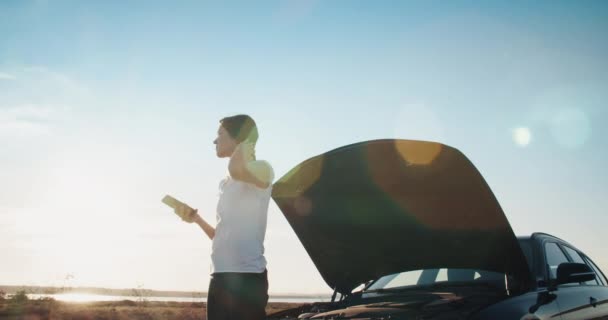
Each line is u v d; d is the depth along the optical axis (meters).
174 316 15.54
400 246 5.63
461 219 4.95
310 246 5.82
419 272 5.80
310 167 5.03
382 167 4.89
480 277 5.38
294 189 5.28
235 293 3.69
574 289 5.70
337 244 5.75
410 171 4.81
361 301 5.37
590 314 5.61
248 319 3.68
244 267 3.72
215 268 3.78
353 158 4.89
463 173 4.53
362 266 5.94
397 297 5.22
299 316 4.96
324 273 6.02
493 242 4.89
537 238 5.66
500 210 4.57
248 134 4.03
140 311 16.16
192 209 4.28
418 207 5.11
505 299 4.53
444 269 5.65
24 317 13.46
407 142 4.55
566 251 6.19
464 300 4.47
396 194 5.09
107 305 20.20
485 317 4.11
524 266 4.92
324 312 4.93
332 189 5.27
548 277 5.28
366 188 5.16
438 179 4.73
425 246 5.50
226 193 3.92
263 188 3.89
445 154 4.48
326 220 5.54
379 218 5.40
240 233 3.77
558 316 4.92
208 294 3.82
